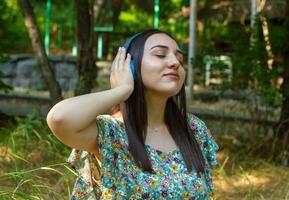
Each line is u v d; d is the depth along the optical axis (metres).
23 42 11.74
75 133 1.92
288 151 5.46
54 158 4.79
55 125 1.88
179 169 2.09
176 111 2.24
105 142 1.99
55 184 4.18
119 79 2.04
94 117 1.92
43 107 8.04
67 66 10.27
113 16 11.70
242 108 6.91
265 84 5.64
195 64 6.49
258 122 6.07
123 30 13.00
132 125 2.07
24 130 5.03
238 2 9.82
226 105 7.24
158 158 2.09
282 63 5.98
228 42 6.45
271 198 4.38
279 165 5.40
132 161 2.03
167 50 2.12
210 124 6.86
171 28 12.47
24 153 4.80
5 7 8.47
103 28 11.29
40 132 5.47
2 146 4.97
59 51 12.52
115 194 1.99
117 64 2.09
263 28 5.76
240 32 5.98
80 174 2.11
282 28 5.57
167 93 2.11
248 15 9.32
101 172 1.98
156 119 2.17
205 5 10.34
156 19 10.79
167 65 2.10
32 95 8.95
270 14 6.38
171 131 2.20
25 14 6.03
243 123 6.55
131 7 14.10
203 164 2.18
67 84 10.25
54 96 6.00
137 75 2.10
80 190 2.10
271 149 5.62
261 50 5.66
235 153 5.62
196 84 9.12
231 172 5.05
